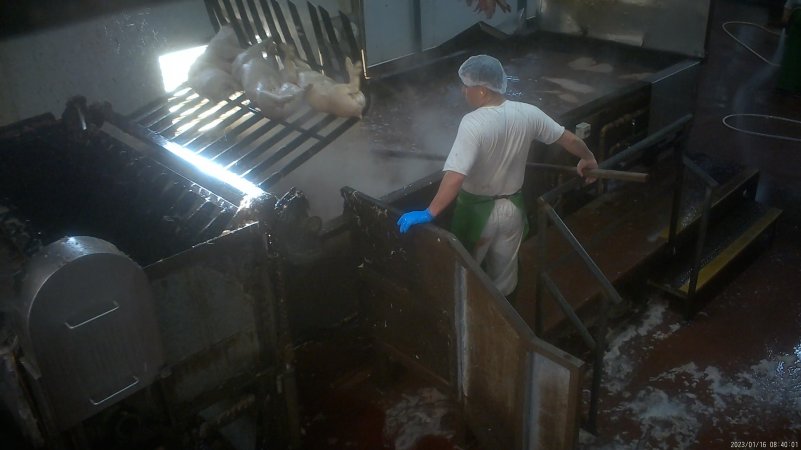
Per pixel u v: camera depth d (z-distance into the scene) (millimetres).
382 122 4305
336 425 2973
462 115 4367
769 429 2904
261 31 4262
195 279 2088
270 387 2541
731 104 6492
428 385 3172
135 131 3074
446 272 2451
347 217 2883
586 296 3322
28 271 1732
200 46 4617
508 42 5539
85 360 1833
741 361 3297
